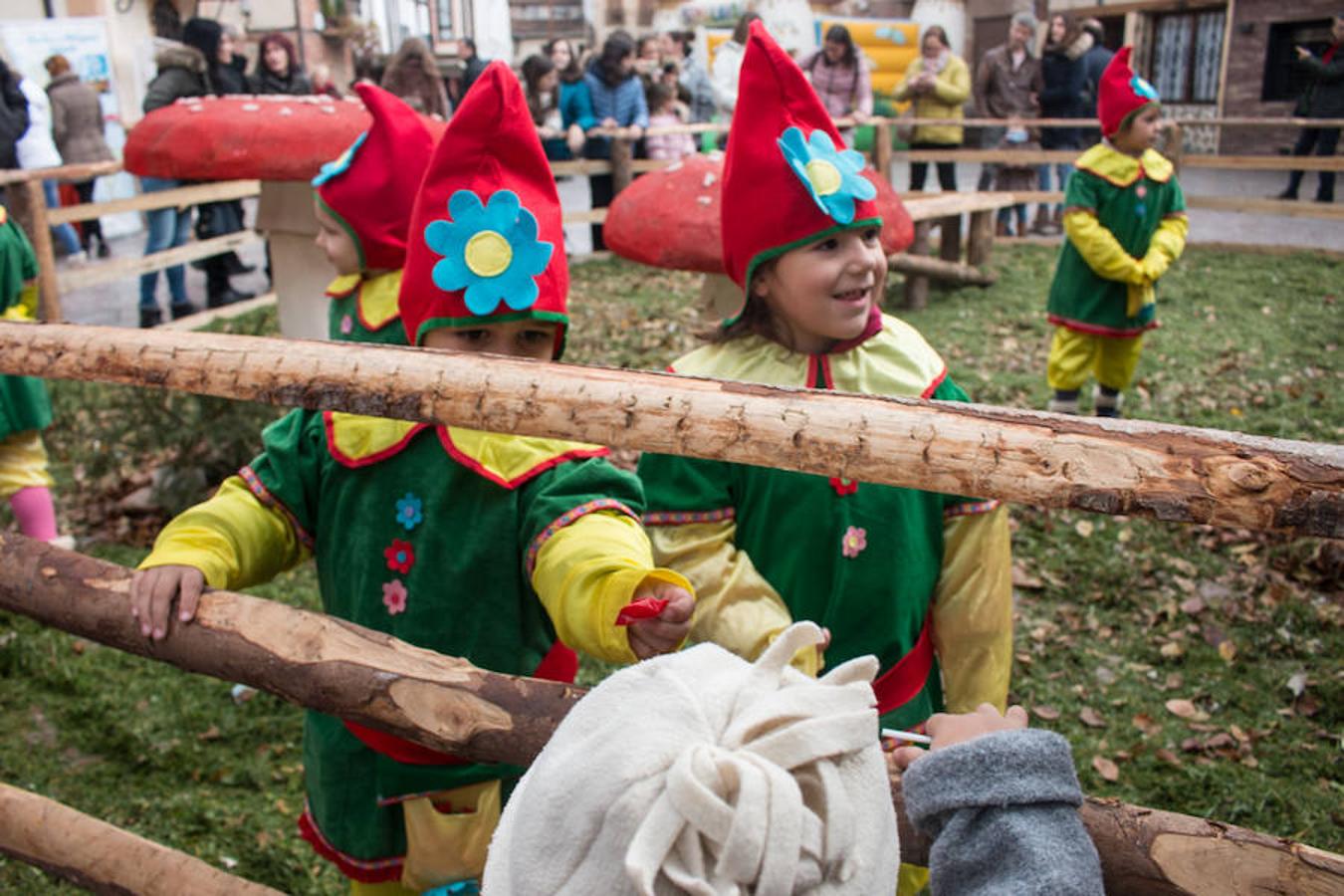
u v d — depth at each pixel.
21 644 4.20
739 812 0.94
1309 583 4.56
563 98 10.83
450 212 2.17
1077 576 4.67
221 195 8.82
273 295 9.41
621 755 1.01
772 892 0.94
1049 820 1.15
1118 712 3.82
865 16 18.91
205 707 3.89
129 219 13.23
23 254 4.61
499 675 1.59
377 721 1.63
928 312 8.84
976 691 2.39
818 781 1.01
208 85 9.02
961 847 1.15
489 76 2.20
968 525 2.37
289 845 3.24
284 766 3.61
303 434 2.31
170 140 5.14
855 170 2.31
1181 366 7.29
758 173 2.34
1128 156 5.78
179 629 1.79
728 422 1.40
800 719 1.04
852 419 1.36
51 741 3.74
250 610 1.76
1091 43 11.80
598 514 2.02
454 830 2.20
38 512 4.73
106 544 5.09
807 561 2.30
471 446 2.15
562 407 1.48
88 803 3.41
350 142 5.04
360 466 2.21
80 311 9.58
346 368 1.62
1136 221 5.76
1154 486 1.24
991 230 10.08
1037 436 1.29
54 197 10.45
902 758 1.34
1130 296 5.84
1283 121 10.51
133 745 3.68
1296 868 1.24
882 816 1.05
